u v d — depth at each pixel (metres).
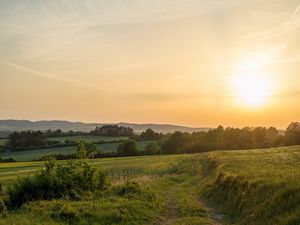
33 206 22.92
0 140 195.75
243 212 21.00
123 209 22.30
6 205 27.22
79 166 32.91
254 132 165.50
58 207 21.95
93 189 32.09
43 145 175.88
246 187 23.92
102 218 20.34
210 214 24.12
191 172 64.81
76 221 19.38
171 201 31.34
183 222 21.41
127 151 154.88
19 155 156.62
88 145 57.94
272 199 17.81
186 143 164.12
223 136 165.75
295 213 14.38
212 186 34.00
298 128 155.88
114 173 72.44
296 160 45.03
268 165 39.88
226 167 44.59
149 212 23.53
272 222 15.35
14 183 29.17
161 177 56.56
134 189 30.73
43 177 29.55
